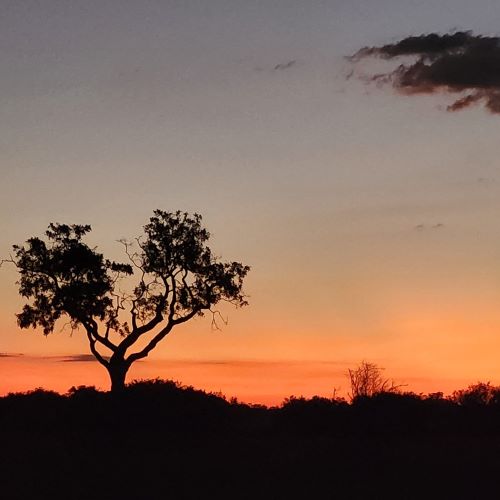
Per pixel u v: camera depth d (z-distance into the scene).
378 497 32.03
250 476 36.16
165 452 43.50
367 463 39.72
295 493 32.75
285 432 54.75
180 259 63.62
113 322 62.47
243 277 64.94
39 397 56.94
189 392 56.50
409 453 43.06
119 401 55.06
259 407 58.72
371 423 54.56
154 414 53.78
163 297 63.31
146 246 63.75
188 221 64.44
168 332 63.53
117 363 62.12
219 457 41.47
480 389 58.19
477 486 34.16
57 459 40.22
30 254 63.66
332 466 38.84
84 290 62.16
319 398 57.44
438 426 55.34
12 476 35.44
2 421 54.38
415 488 33.69
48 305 63.06
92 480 34.81
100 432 51.56
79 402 55.59
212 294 63.66
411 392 57.88
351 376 60.47
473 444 47.66
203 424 53.62
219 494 32.47
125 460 40.28
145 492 32.62
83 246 63.84
